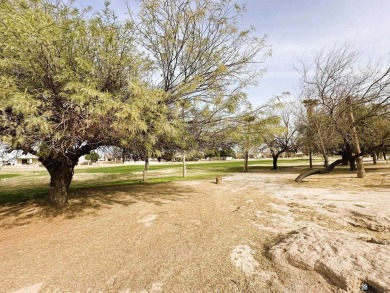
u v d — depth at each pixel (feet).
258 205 28.40
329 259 12.57
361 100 43.50
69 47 21.85
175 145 30.07
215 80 27.73
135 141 23.89
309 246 14.33
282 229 19.57
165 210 28.66
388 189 34.94
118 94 22.07
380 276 10.64
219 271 13.57
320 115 47.93
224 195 36.35
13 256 17.90
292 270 12.78
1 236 22.58
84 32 21.44
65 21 21.65
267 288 11.56
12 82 18.35
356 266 11.70
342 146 68.49
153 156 29.68
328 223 20.47
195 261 15.01
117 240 19.85
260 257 14.87
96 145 28.84
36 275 14.83
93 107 17.08
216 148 32.24
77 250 18.30
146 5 25.41
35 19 17.71
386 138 49.03
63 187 32.73
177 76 29.48
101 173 103.65
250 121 27.86
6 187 63.57
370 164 108.88
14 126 18.51
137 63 24.00
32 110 16.15
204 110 28.12
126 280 13.52
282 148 98.94
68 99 17.89
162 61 28.73
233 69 28.02
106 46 21.26
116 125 18.45
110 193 39.93
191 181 56.34
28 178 90.43
